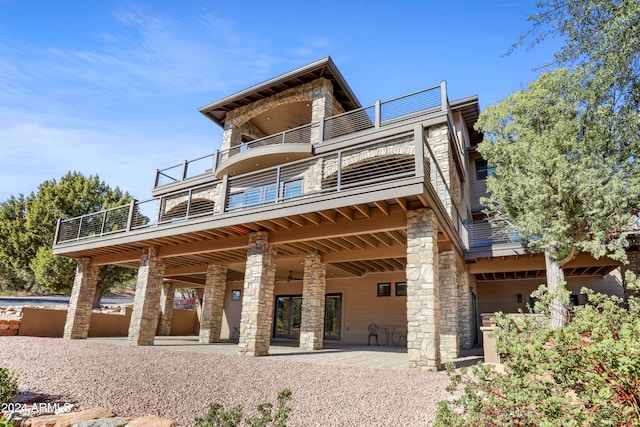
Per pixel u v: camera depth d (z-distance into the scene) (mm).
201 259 14500
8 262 21234
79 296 14305
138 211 13133
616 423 2533
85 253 14336
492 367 3314
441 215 9008
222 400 4949
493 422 2881
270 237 10398
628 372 2521
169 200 17672
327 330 17141
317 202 8602
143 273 12609
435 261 8070
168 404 4746
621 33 5336
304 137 16469
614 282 14391
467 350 12164
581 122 9367
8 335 13391
